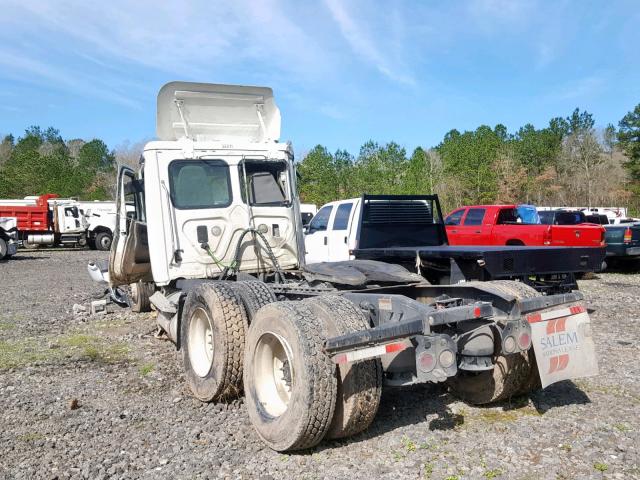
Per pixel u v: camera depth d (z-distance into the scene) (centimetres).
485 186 4541
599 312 948
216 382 503
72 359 705
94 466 397
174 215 650
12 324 956
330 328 396
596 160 6144
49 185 5950
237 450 420
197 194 663
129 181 801
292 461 397
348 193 4172
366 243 880
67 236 3178
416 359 396
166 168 652
